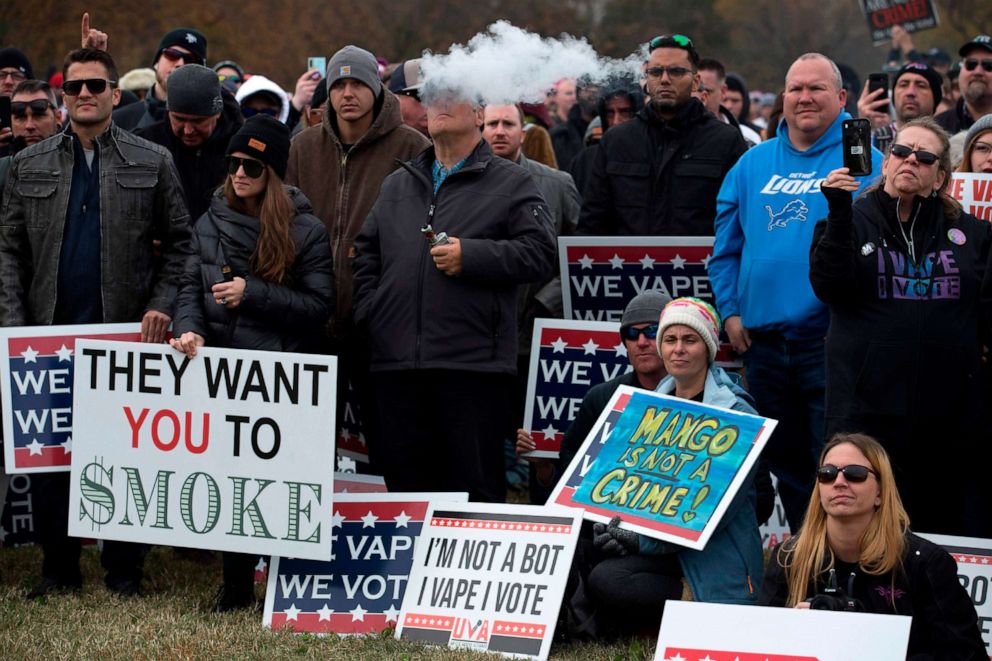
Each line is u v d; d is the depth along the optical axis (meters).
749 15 35.28
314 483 9.96
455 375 10.16
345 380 11.46
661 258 11.53
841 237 9.19
